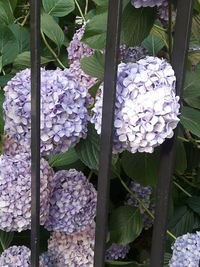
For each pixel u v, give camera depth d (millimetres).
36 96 748
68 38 1507
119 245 1149
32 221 821
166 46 1144
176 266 966
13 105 875
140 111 748
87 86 1131
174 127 760
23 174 960
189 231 1233
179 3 714
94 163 878
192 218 1243
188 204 1242
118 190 1263
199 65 1109
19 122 879
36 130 765
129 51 1215
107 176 739
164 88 747
